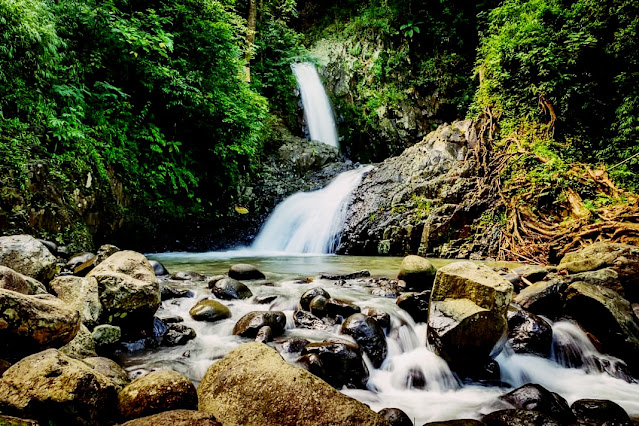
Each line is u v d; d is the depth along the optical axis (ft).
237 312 13.82
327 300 13.76
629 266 15.79
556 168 27.02
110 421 6.75
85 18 23.54
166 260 26.43
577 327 13.71
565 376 12.05
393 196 32.58
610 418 8.92
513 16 37.29
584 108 31.30
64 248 19.30
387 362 11.64
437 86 54.44
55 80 22.22
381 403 9.86
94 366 8.27
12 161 18.81
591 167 28.17
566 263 17.66
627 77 30.35
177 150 28.55
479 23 47.29
